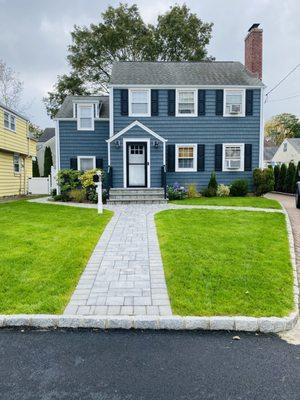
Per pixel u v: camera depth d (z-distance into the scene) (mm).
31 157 23781
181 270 5078
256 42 18969
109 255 6070
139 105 17094
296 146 39969
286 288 4566
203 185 17422
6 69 34625
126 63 19141
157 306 3992
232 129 17312
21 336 3508
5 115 18375
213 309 3867
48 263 5445
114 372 2877
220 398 2555
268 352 3225
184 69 18750
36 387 2674
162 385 2703
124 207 12586
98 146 18109
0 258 5664
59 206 13102
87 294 4348
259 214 10312
